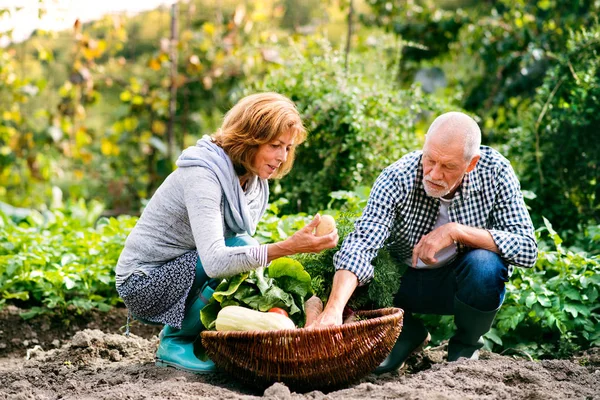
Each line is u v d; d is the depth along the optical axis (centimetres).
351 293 368
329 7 973
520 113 775
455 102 868
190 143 988
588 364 418
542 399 329
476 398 317
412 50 930
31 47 1074
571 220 619
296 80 653
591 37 630
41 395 354
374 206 388
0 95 940
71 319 529
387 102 631
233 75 916
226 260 347
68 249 578
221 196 367
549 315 445
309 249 344
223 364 346
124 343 436
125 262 384
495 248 380
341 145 617
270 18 990
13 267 532
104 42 912
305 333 326
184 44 935
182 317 376
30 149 965
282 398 318
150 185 948
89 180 1055
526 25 847
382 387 331
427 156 365
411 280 414
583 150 620
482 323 389
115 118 1017
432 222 397
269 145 362
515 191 390
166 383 347
